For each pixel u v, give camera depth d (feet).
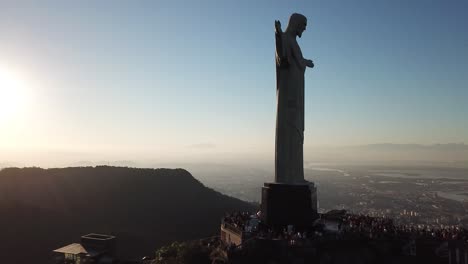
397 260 163.53
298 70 196.44
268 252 163.22
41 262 390.42
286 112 193.57
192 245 200.54
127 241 443.32
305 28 207.72
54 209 506.48
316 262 160.25
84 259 280.31
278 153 194.08
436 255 163.63
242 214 221.87
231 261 164.86
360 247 167.02
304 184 186.80
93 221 502.38
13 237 428.97
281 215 185.16
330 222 206.28
